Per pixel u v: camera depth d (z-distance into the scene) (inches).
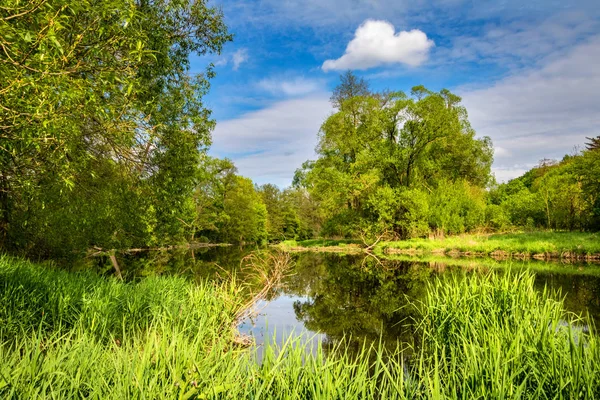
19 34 117.2
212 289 280.7
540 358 139.2
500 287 227.0
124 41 169.2
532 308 192.5
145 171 347.6
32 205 329.7
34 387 98.4
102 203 337.4
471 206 1152.2
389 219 1189.1
